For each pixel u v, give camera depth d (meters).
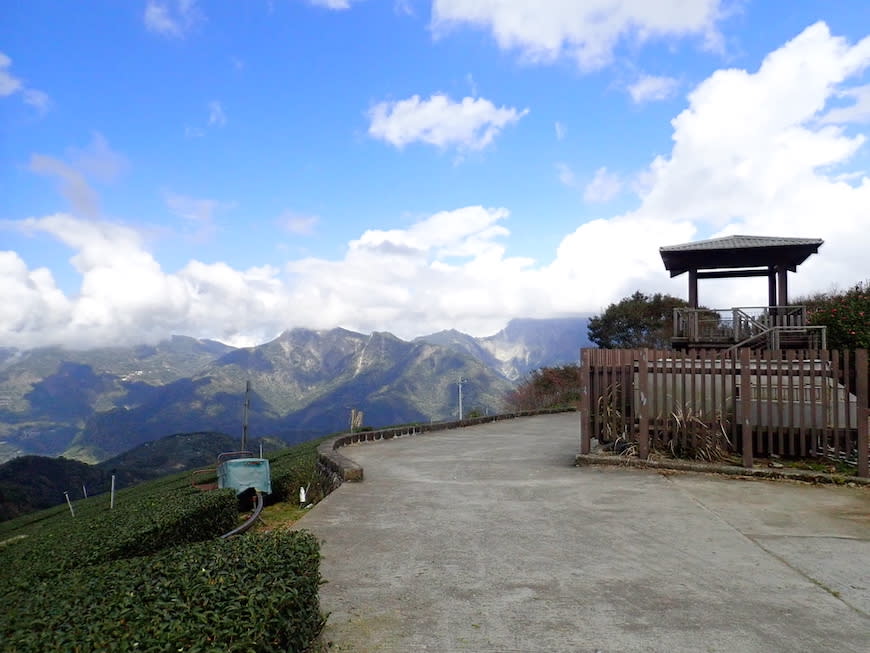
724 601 3.92
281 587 2.78
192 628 2.30
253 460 9.61
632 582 4.29
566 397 31.25
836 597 3.99
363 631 3.49
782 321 15.55
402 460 11.19
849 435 8.34
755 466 8.45
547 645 3.28
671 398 9.45
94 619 2.40
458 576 4.46
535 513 6.47
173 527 5.06
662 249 16.70
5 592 3.15
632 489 7.65
